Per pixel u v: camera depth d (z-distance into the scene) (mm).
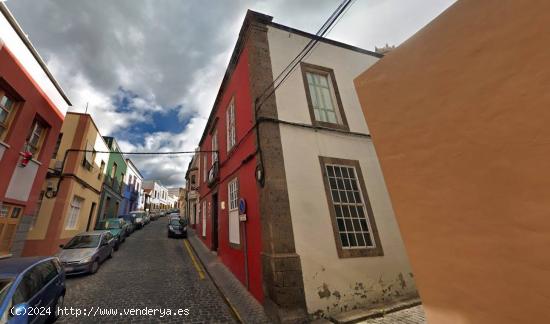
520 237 1544
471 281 1797
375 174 6133
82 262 7191
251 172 5973
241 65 7195
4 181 6035
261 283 4926
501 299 1619
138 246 12680
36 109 7164
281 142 5406
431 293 2068
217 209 10805
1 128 6094
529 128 1533
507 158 1635
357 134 6383
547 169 1433
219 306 5027
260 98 5738
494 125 1719
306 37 7129
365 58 7855
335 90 6820
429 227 2121
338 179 5723
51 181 10508
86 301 5234
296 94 6215
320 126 6047
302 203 5039
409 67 2416
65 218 10594
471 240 1815
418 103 2293
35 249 9430
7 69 5914
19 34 6246
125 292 5832
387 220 5684
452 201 1957
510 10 1679
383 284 4984
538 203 1467
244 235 6176
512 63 1646
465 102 1909
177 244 13445
